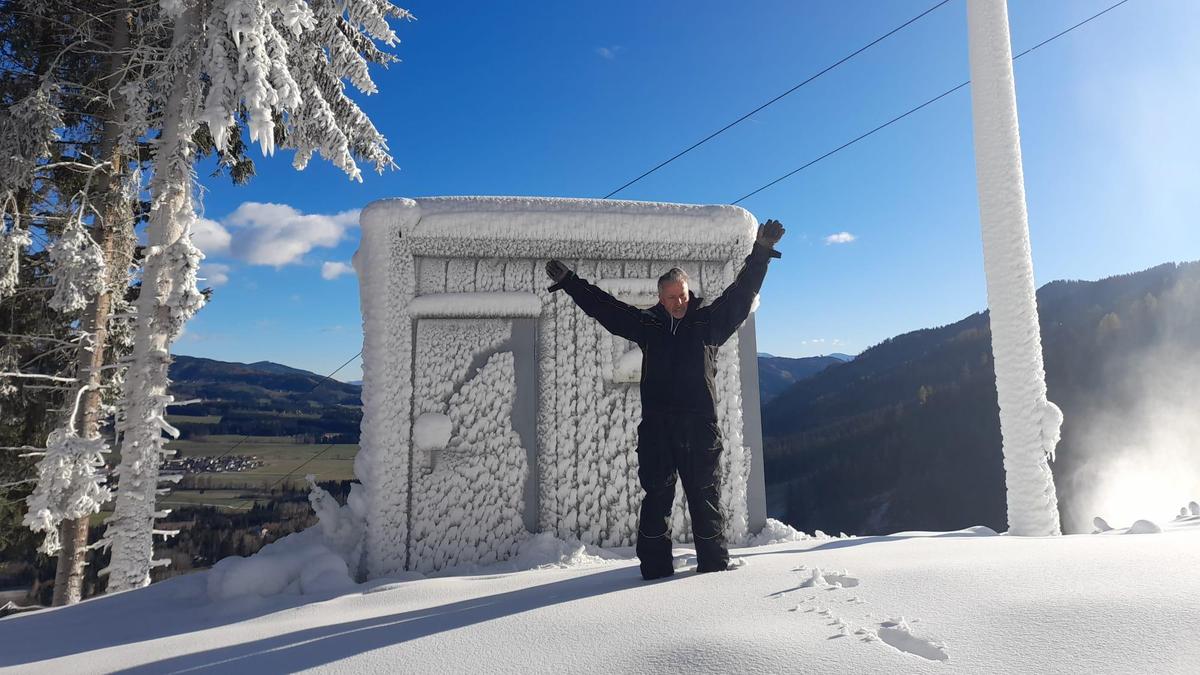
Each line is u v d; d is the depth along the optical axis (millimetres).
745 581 1898
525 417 3754
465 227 3756
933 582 1688
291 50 7934
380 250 3680
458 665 1435
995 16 4234
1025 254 4074
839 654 1278
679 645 1390
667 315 2305
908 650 1312
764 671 1240
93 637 2451
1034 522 3848
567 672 1340
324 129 7844
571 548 3492
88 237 7863
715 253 4020
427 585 2551
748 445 4074
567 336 3838
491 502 3648
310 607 2381
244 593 2812
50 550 7887
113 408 8430
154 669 1704
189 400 6691
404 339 3646
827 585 1771
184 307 6715
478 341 3764
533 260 3873
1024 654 1225
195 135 9344
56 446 6910
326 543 3492
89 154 8945
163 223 6906
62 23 8656
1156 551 1854
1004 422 4051
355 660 1527
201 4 7086
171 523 12797
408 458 3580
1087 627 1304
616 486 3771
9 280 8234
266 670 1550
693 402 2211
